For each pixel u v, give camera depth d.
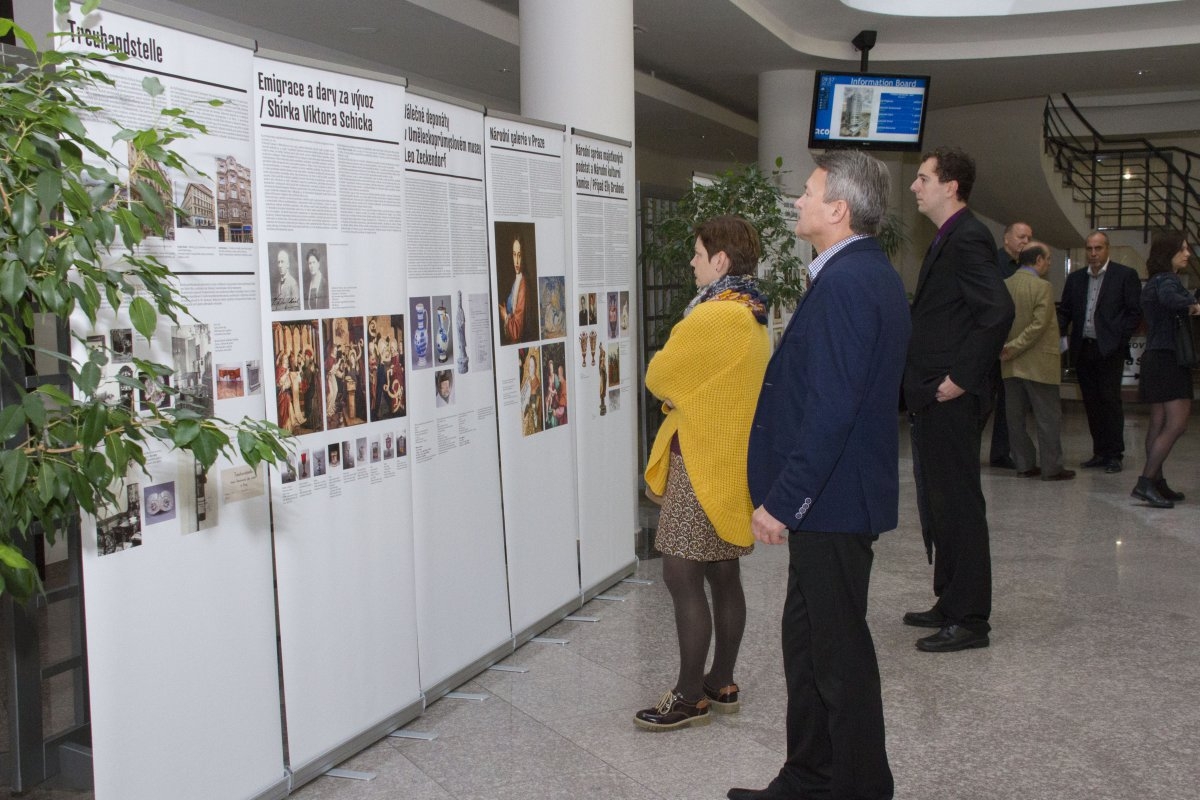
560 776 3.08
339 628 3.11
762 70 10.65
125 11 2.33
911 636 4.36
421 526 3.52
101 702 2.34
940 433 4.15
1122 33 9.89
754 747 3.27
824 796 2.63
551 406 4.39
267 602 2.83
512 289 4.07
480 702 3.66
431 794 2.97
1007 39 10.09
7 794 2.90
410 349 3.42
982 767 3.12
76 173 1.81
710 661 4.05
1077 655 4.11
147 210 1.86
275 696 2.88
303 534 2.96
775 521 2.46
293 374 2.91
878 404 2.50
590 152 4.73
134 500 2.40
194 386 2.56
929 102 13.12
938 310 4.15
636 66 10.41
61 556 5.29
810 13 9.19
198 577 2.59
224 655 2.69
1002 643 4.26
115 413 1.83
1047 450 7.77
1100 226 15.09
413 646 3.45
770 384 2.64
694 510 3.28
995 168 13.59
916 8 9.30
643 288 6.73
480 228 3.85
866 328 2.43
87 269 1.76
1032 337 7.57
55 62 1.77
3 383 2.32
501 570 4.02
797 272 7.12
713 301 3.25
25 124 1.68
